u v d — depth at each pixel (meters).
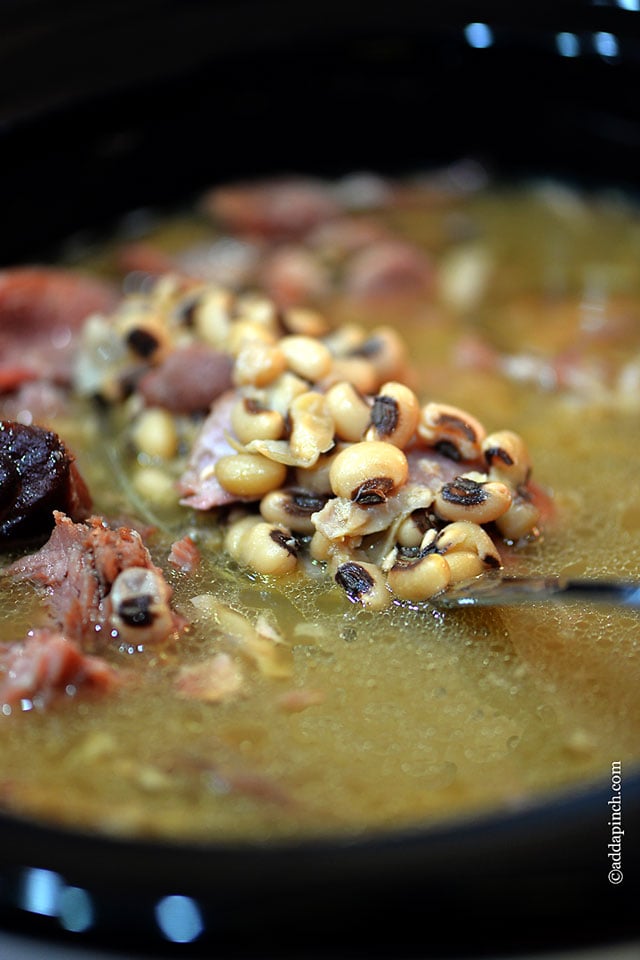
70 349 0.37
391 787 0.29
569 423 0.37
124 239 0.42
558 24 0.42
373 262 0.41
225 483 0.32
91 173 0.41
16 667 0.30
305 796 0.29
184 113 0.42
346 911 0.26
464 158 0.45
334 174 0.44
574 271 0.42
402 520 0.31
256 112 0.43
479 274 0.42
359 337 0.35
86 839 0.27
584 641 0.31
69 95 0.40
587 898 0.27
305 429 0.32
